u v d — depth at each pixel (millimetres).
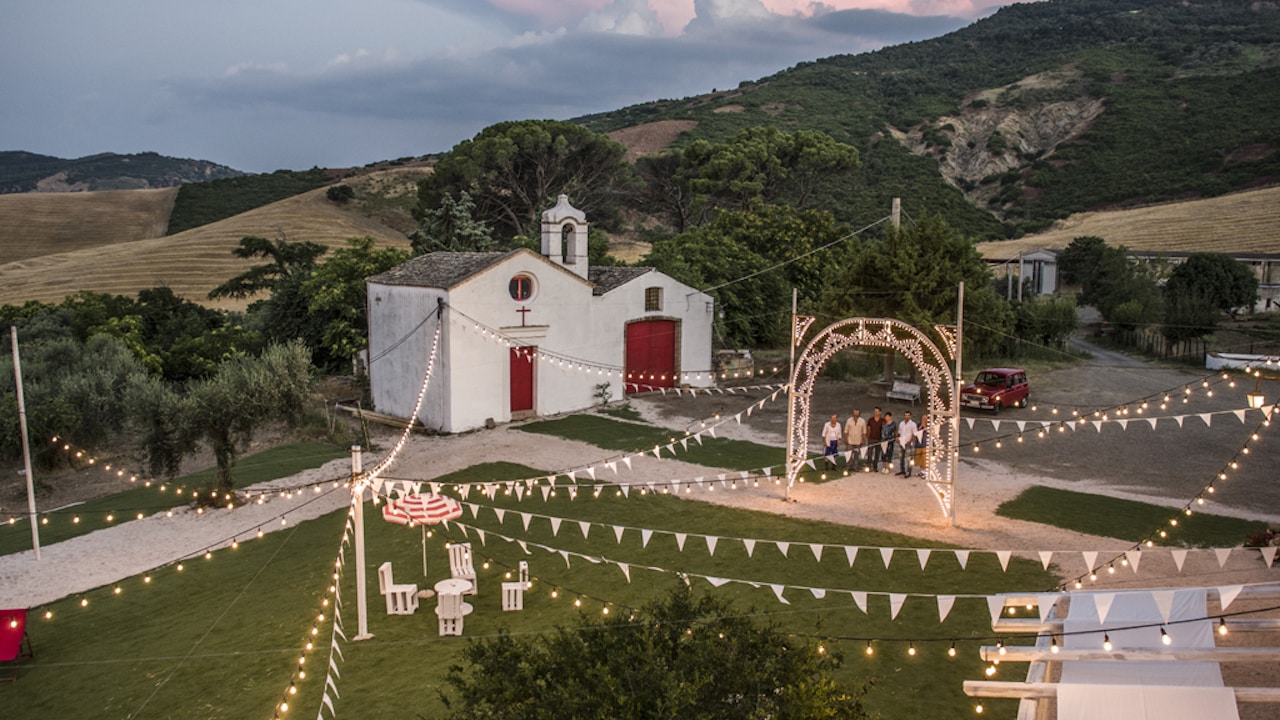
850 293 29266
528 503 18938
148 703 11258
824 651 8898
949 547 15383
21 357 27188
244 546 17141
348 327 33812
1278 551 14086
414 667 11734
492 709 7691
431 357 21109
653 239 78062
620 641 8281
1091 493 18844
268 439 26016
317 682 11516
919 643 11711
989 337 28594
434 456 23328
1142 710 7082
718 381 34500
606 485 19922
